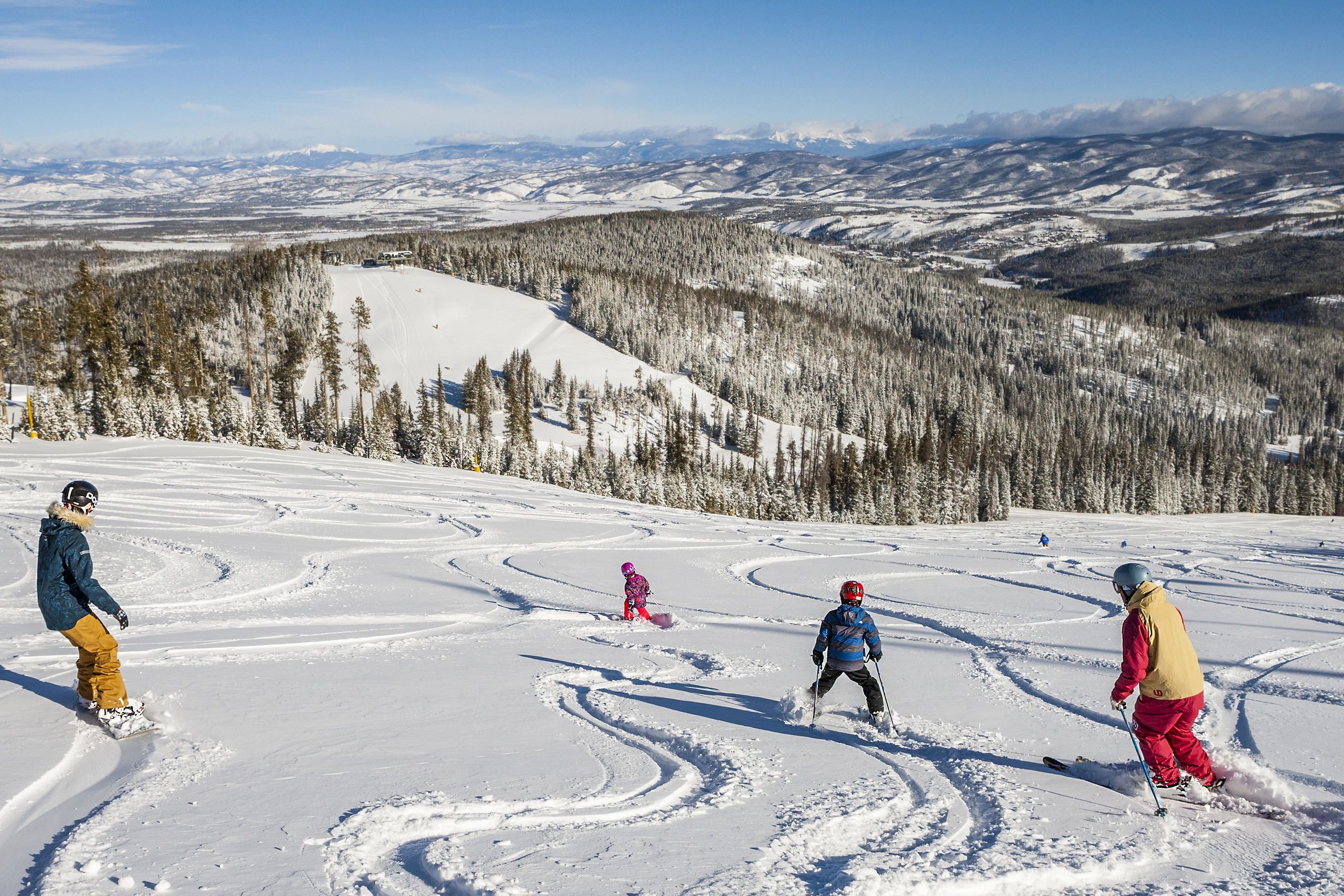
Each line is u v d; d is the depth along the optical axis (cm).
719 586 1691
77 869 367
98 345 7219
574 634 1109
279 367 11825
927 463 10488
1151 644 561
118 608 589
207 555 1563
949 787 559
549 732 642
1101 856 445
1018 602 1565
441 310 18138
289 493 2952
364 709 676
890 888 388
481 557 1891
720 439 15400
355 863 389
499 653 945
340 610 1173
